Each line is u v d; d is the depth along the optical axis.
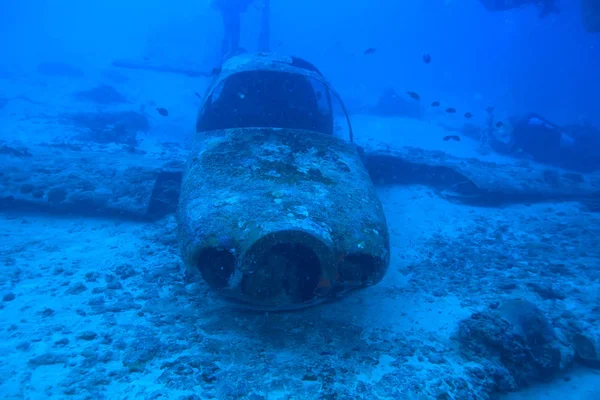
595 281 4.56
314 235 2.84
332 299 3.38
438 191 7.48
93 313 3.16
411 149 12.40
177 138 12.42
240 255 2.84
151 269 4.07
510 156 13.38
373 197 3.93
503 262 5.06
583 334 3.50
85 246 4.48
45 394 2.26
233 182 3.62
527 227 6.37
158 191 5.82
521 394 3.04
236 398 2.40
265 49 17.78
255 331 3.17
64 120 12.03
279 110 7.30
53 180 5.50
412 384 2.69
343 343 3.12
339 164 4.22
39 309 3.17
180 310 3.38
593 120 26.48
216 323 3.23
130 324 3.08
